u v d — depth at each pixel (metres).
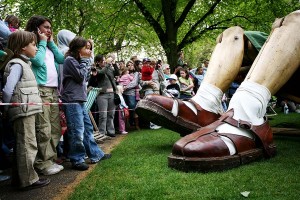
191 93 9.20
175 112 4.48
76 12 14.55
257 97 3.70
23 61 3.34
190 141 3.42
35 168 3.86
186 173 3.26
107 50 16.88
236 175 3.06
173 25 14.55
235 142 3.42
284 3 13.95
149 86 8.63
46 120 3.87
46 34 3.98
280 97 4.97
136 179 3.19
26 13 13.42
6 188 3.38
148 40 21.00
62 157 4.97
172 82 8.74
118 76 8.83
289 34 3.82
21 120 3.23
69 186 3.32
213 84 4.55
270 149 3.67
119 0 14.84
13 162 3.40
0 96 3.48
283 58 3.78
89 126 4.42
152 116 4.61
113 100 7.29
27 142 3.26
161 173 3.32
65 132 4.95
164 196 2.62
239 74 5.11
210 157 3.29
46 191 3.21
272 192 2.54
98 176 3.47
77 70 4.03
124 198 2.66
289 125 6.08
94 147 4.43
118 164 3.93
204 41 20.41
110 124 7.37
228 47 4.58
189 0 16.03
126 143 5.72
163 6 14.45
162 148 4.89
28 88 3.28
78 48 4.15
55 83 4.11
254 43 4.43
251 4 15.54
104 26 14.95
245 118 3.61
